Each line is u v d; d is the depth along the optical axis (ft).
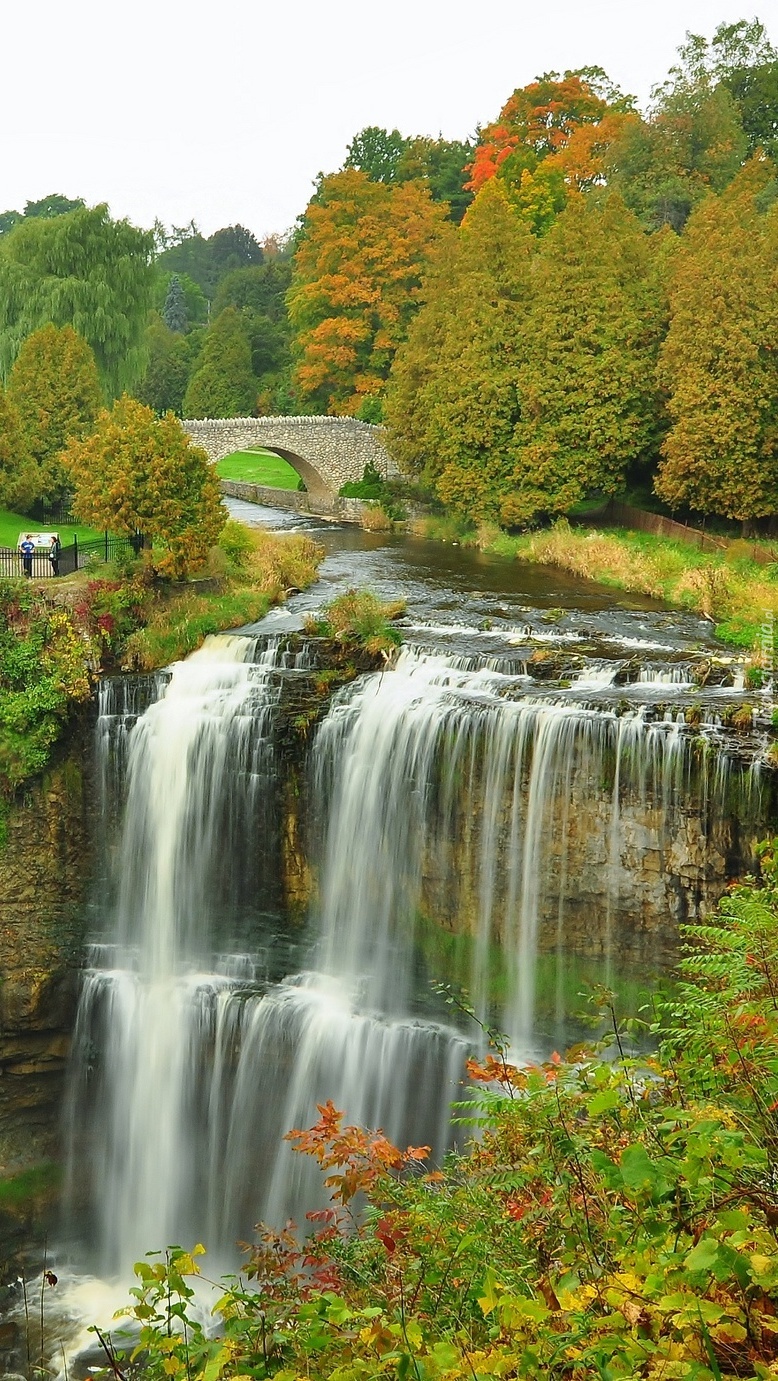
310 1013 85.97
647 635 105.70
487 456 172.04
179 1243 88.53
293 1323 26.78
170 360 367.66
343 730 88.48
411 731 84.94
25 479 158.40
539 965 81.35
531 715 79.92
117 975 94.99
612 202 169.48
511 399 169.78
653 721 78.13
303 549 140.77
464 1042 81.20
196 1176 89.10
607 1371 19.36
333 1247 31.19
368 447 236.63
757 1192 20.76
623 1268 21.76
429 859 85.20
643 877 77.05
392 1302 25.59
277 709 91.35
